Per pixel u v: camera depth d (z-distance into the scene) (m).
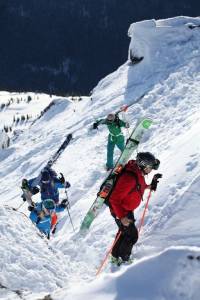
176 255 3.99
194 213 8.22
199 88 19.53
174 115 17.27
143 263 4.06
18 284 5.82
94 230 9.53
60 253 7.40
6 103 162.62
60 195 14.33
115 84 27.55
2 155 28.72
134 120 19.05
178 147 11.55
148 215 8.80
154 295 3.84
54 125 31.50
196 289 3.85
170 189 9.17
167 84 21.27
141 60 26.58
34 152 25.05
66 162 18.95
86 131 22.09
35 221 10.45
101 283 4.11
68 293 4.25
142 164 6.91
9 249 6.36
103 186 6.96
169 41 26.16
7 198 19.75
